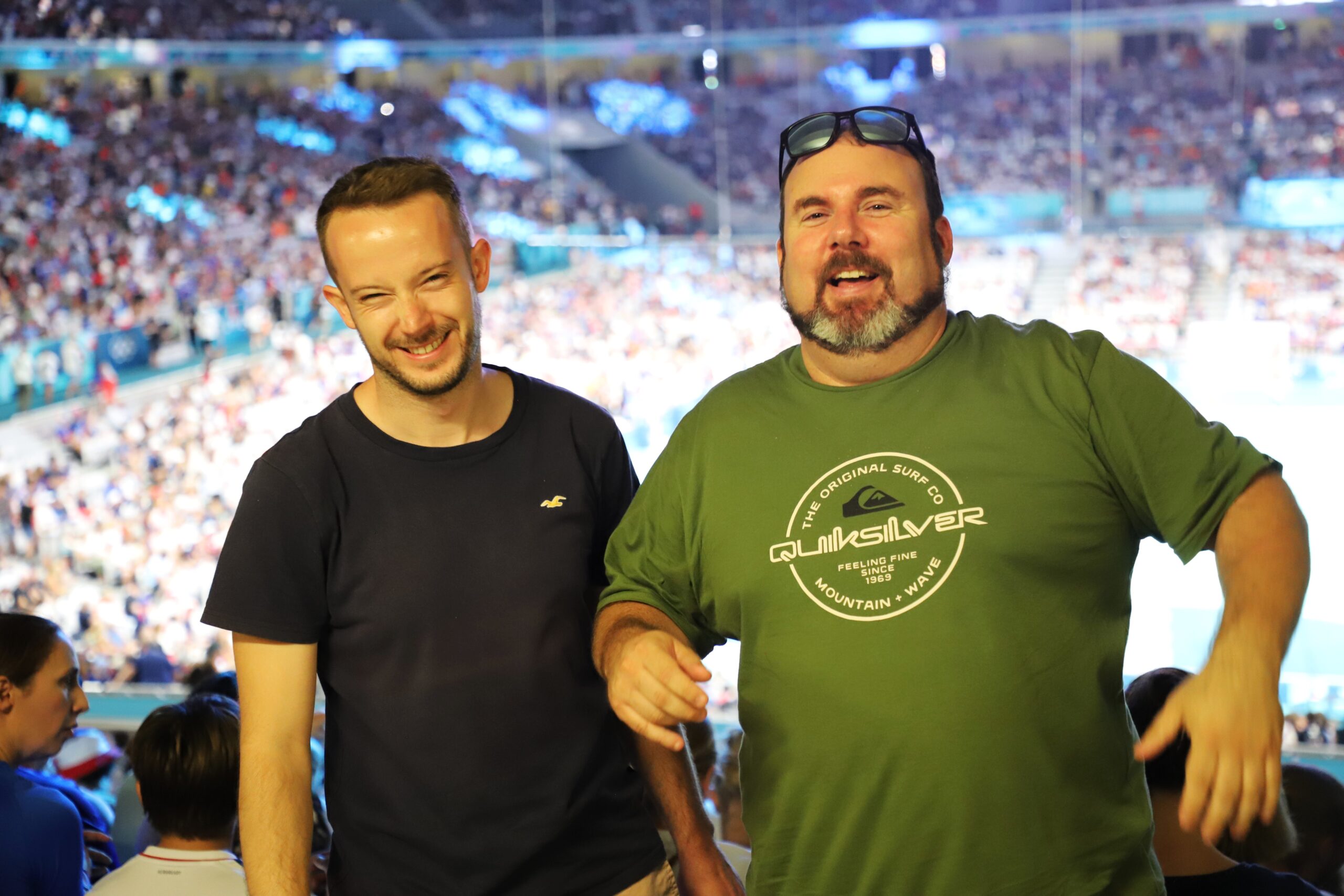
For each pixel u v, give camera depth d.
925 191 1.35
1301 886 1.69
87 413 15.99
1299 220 20.64
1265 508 1.17
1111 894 1.21
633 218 25.33
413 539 1.58
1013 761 1.18
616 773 1.67
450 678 1.55
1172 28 23.23
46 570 12.82
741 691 1.34
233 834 2.21
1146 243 21.23
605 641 1.36
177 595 12.14
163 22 24.41
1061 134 23.30
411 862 1.56
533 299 21.97
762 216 25.67
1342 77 21.94
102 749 4.42
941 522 1.23
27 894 2.08
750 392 1.39
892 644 1.21
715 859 1.76
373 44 25.81
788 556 1.28
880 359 1.31
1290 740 7.05
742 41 25.75
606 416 1.73
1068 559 1.23
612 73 26.89
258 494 1.57
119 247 20.06
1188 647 9.27
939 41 24.69
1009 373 1.30
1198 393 17.19
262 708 1.57
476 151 26.67
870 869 1.22
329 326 19.70
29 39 22.91
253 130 24.83
